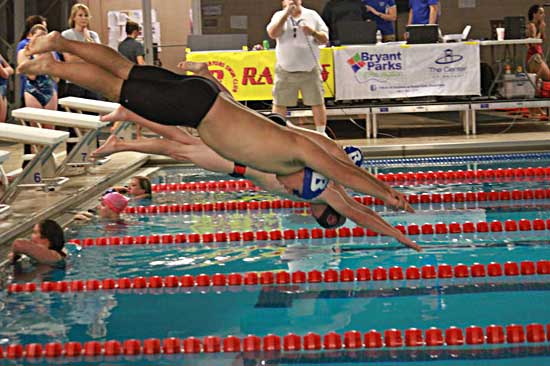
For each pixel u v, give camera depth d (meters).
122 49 12.22
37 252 5.78
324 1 15.16
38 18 9.30
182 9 15.95
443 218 7.20
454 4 15.04
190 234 6.64
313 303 4.84
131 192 8.57
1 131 7.42
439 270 5.38
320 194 4.22
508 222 6.73
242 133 3.84
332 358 3.90
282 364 3.85
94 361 3.97
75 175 9.38
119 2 15.88
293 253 6.11
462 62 11.93
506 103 11.84
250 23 14.74
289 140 3.92
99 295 5.12
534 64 13.29
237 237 6.63
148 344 4.09
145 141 4.86
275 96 11.01
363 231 6.67
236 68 11.85
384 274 5.36
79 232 6.87
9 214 6.95
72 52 3.81
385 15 13.33
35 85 9.34
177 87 3.79
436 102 11.78
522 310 4.57
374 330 4.21
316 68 10.84
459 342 4.05
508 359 3.81
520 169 9.33
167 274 5.57
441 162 10.42
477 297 4.86
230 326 4.43
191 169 10.87
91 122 8.40
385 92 11.94
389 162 10.52
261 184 4.79
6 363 3.96
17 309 4.82
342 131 13.30
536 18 13.30
